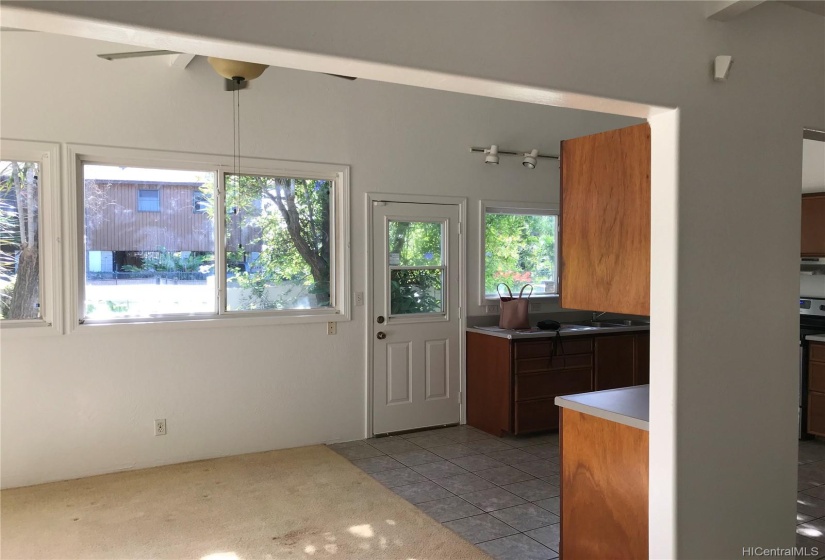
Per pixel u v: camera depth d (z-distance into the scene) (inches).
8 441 146.9
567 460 104.2
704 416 89.7
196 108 164.9
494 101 212.4
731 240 92.4
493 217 218.5
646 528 91.5
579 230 100.7
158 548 117.3
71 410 152.6
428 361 203.8
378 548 117.9
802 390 191.3
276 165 175.3
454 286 207.9
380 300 194.1
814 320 205.9
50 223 150.0
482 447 184.7
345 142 186.1
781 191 98.3
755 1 84.3
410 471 162.6
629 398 104.4
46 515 131.6
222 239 170.4
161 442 162.7
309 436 183.3
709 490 90.4
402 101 195.3
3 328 146.8
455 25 70.6
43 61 148.0
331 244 187.6
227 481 152.4
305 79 179.5
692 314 88.4
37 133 147.6
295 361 180.2
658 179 88.5
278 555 114.9
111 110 155.0
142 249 162.6
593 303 99.0
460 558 114.3
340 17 63.8
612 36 81.7
